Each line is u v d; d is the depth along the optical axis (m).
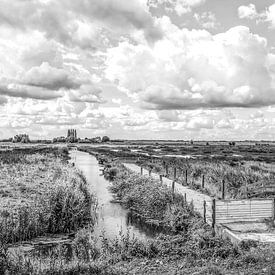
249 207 19.00
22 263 10.95
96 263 11.16
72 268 10.63
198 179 29.91
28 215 16.31
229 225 15.71
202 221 16.56
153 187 22.98
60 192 18.80
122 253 12.35
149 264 11.36
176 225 17.36
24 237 15.61
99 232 17.28
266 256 11.46
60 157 62.41
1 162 41.19
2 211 17.00
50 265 10.85
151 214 20.34
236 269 10.62
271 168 38.72
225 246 12.72
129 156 67.75
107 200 25.48
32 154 61.31
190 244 13.16
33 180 27.20
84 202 20.86
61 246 14.32
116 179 32.94
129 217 20.75
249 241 13.01
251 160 53.47
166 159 55.31
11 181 25.94
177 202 20.23
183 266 11.07
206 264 11.19
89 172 43.75
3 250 12.44
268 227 15.32
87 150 112.19
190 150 104.31
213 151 96.44
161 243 13.20
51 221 16.86
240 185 28.70
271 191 24.45
